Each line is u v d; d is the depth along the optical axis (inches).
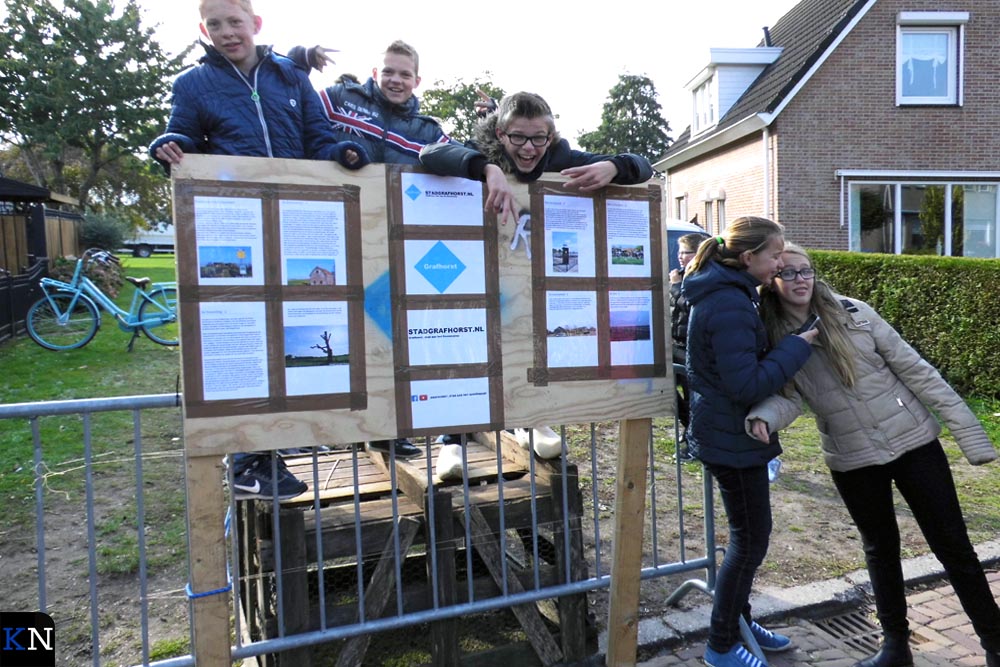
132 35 1230.9
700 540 164.7
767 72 693.9
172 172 86.1
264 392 89.7
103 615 129.2
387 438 95.7
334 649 118.5
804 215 581.3
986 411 280.4
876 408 104.9
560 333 104.9
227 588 90.4
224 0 100.3
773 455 103.2
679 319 136.6
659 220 111.7
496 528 111.0
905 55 585.6
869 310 107.6
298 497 111.5
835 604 137.1
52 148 1173.7
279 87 108.3
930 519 105.0
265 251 89.4
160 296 415.5
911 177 583.5
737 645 109.6
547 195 104.0
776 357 98.1
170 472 200.7
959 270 302.0
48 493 182.7
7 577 141.4
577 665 114.6
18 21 1181.1
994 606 105.3
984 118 584.1
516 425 102.6
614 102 1999.3
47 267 577.0
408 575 128.4
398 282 95.7
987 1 577.0
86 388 299.6
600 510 183.2
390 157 133.9
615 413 108.7
